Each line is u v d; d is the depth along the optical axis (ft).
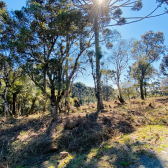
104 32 39.17
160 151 8.63
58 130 18.43
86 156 10.84
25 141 15.71
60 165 10.22
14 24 32.58
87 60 36.94
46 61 31.83
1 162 12.47
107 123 18.72
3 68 39.63
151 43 65.31
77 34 33.78
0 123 25.88
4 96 42.52
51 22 30.27
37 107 73.46
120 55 55.11
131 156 8.77
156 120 17.52
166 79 56.24
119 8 35.96
